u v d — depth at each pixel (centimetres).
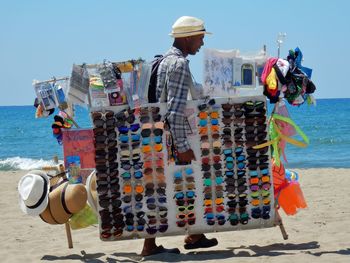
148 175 636
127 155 634
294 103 669
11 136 5241
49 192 671
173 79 616
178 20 643
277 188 675
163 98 632
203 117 638
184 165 640
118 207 636
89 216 698
